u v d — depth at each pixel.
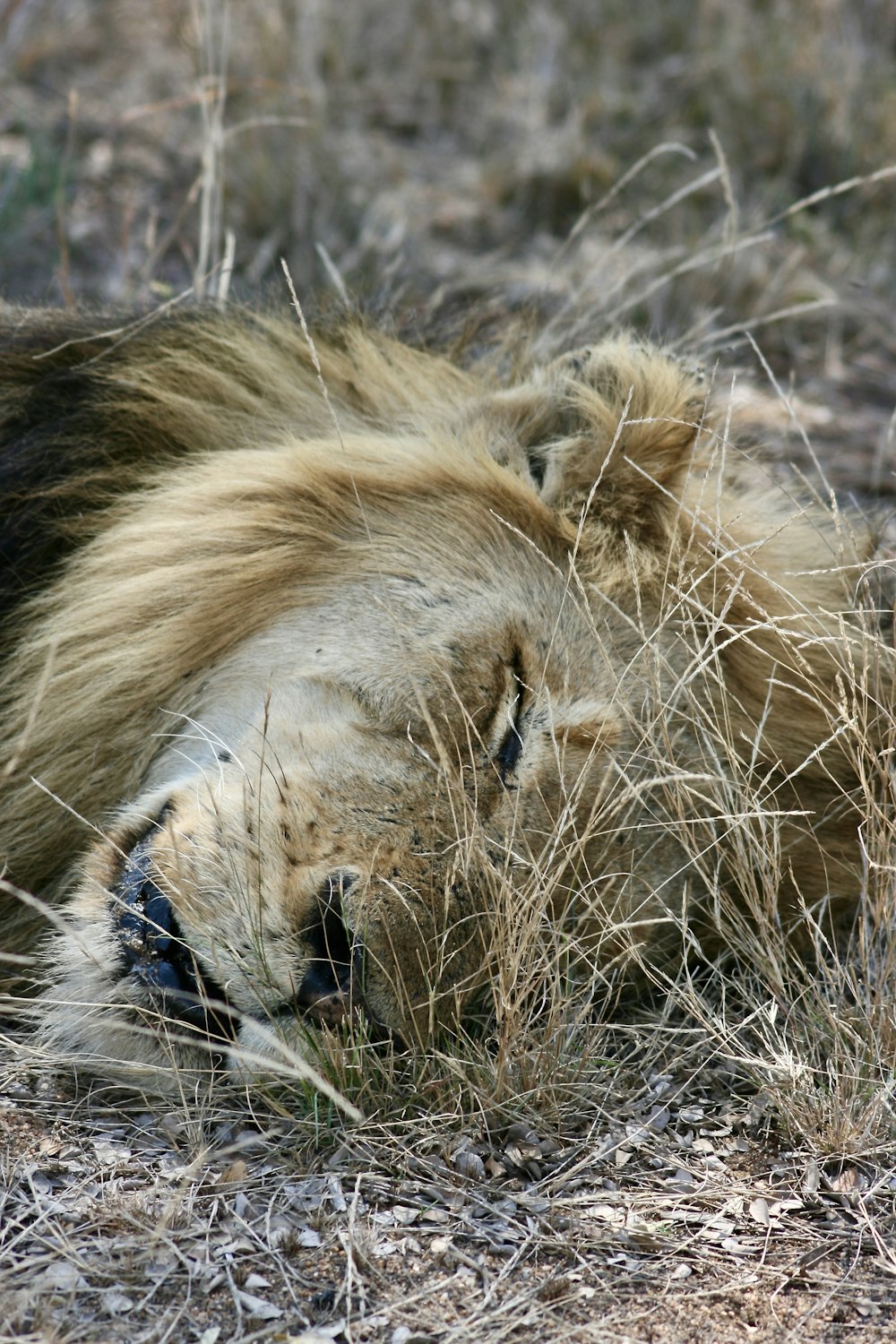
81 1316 4.93
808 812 7.21
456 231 15.56
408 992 6.02
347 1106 5.41
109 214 14.00
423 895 6.06
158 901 5.88
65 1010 6.09
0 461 7.42
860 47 19.08
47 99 16.08
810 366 13.84
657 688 6.64
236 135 14.81
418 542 6.94
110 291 12.47
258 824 5.89
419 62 18.66
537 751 6.61
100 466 7.49
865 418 12.84
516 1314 5.17
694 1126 6.45
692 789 6.74
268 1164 5.86
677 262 14.38
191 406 7.65
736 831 6.92
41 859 6.91
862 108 17.62
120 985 5.89
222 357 7.89
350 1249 5.31
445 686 6.51
